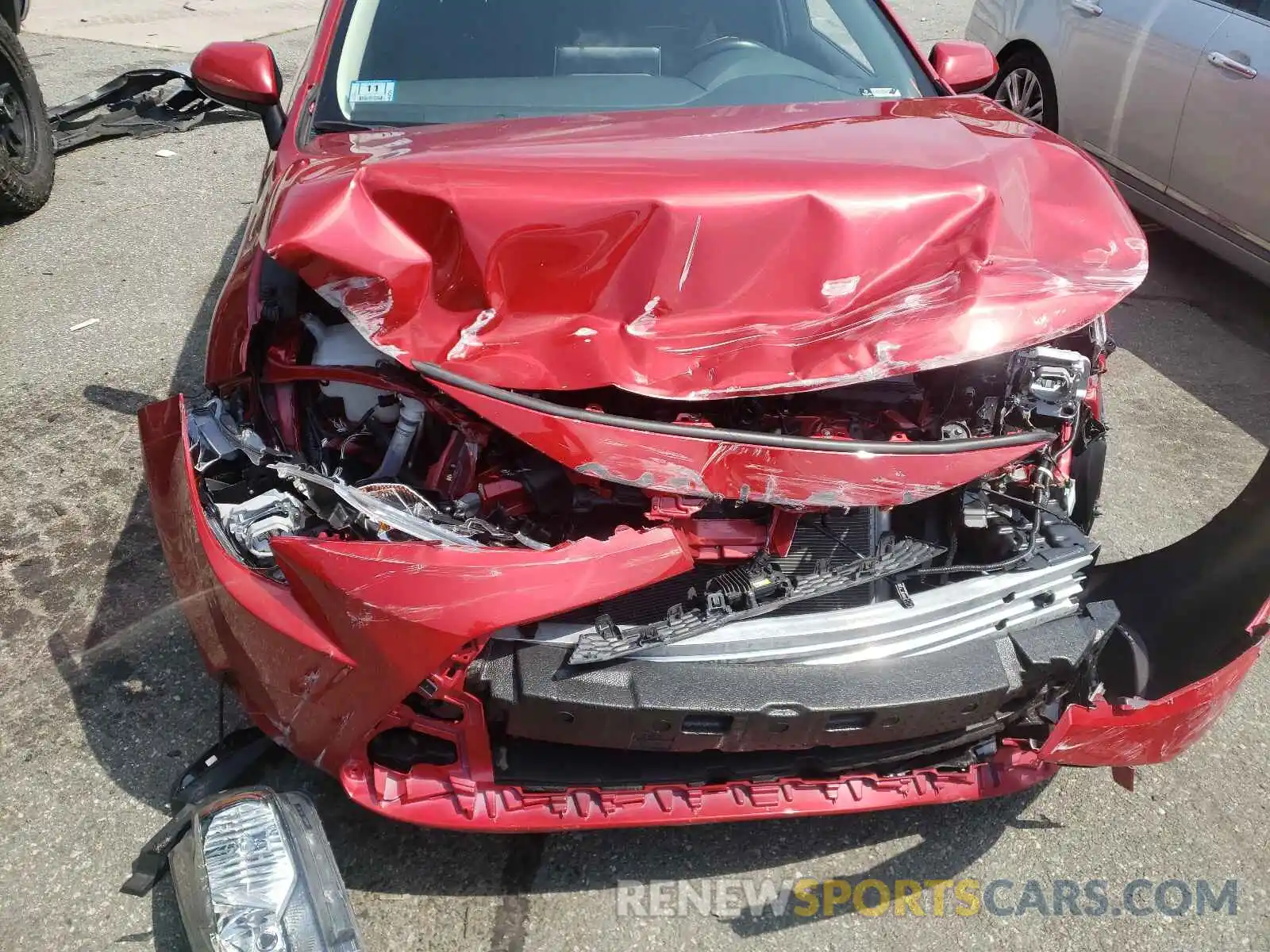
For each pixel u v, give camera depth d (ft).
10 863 6.95
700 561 6.15
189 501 6.12
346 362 6.98
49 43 25.81
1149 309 15.53
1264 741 8.33
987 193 6.45
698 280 6.08
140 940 6.48
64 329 13.33
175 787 7.13
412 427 6.75
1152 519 10.81
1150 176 15.49
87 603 9.12
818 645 6.06
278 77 8.92
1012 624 6.49
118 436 11.27
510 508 6.43
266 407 7.20
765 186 6.18
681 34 9.05
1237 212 14.10
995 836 7.42
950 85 9.53
